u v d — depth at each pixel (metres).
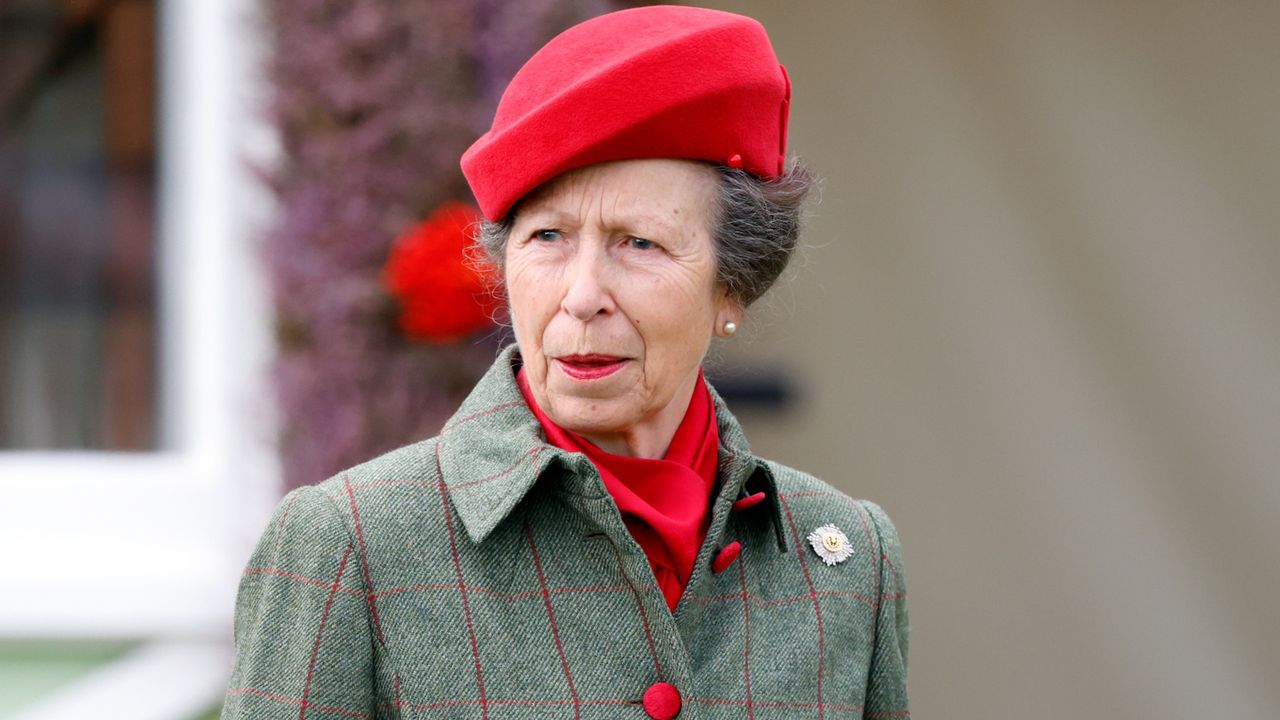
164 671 12.55
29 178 13.38
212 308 13.23
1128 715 19.31
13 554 12.65
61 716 12.20
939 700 19.20
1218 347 19.09
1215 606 19.28
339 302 11.64
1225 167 18.84
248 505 12.89
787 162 6.48
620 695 5.75
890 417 19.11
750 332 7.17
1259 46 18.64
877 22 18.72
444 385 11.73
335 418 11.70
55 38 13.44
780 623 6.32
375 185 11.77
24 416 13.28
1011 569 19.30
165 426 13.29
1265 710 19.22
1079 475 19.27
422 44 11.80
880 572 6.78
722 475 6.36
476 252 6.74
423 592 5.73
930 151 18.92
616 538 5.76
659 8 5.89
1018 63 18.86
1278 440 19.09
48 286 13.39
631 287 5.71
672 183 5.74
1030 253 19.06
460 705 5.64
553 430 6.07
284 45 11.96
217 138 13.32
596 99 5.52
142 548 12.84
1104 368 19.22
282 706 5.59
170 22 13.46
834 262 18.97
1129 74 18.81
